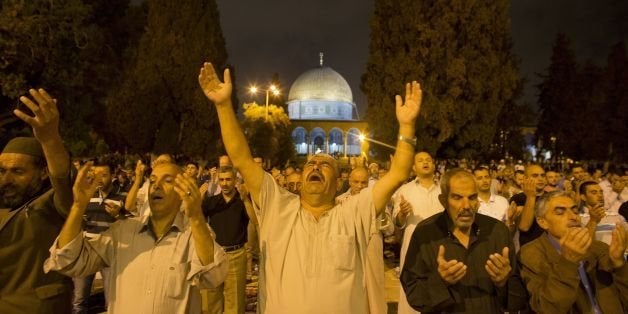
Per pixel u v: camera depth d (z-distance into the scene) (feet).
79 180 10.65
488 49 98.22
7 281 11.23
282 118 174.19
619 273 12.04
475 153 100.83
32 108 10.52
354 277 11.27
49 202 11.80
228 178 20.77
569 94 139.23
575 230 10.89
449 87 97.50
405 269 12.60
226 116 12.05
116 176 40.96
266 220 12.00
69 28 58.70
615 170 44.75
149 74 101.86
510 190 38.01
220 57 112.98
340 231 11.46
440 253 10.94
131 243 11.43
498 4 99.66
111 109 97.14
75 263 10.69
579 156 138.00
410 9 99.40
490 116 99.09
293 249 11.53
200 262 10.87
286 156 174.60
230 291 20.49
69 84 62.18
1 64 53.26
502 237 12.21
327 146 258.57
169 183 11.43
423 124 96.43
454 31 98.48
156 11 105.81
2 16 52.03
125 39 117.80
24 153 11.78
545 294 11.32
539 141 151.94
